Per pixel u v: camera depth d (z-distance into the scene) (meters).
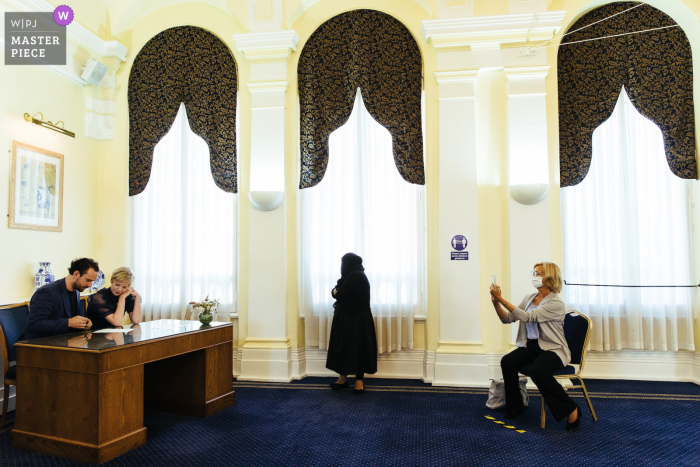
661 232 4.78
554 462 2.92
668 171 4.81
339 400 4.18
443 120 4.84
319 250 4.99
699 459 2.96
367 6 5.06
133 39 5.46
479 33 4.78
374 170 5.01
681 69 4.79
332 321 4.83
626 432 3.40
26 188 4.36
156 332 3.50
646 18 4.83
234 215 5.22
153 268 5.29
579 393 4.34
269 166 5.02
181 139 5.33
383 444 3.20
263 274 4.97
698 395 4.27
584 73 4.87
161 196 5.33
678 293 4.76
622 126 4.87
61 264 4.81
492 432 3.41
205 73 5.28
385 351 4.92
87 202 5.20
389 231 4.94
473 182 4.77
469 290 4.71
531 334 3.67
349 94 5.03
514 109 4.76
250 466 2.87
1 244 4.09
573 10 4.82
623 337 4.82
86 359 2.91
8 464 2.85
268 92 5.07
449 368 4.65
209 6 5.32
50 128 4.63
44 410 3.03
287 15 5.06
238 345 5.12
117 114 5.40
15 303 4.20
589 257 4.85
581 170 4.80
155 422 3.62
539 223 4.67
